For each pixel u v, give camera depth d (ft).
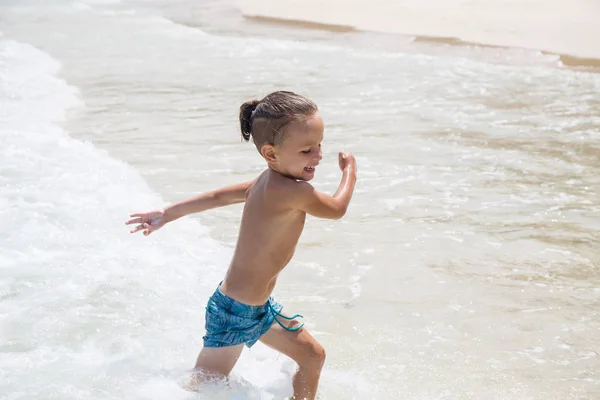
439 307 13.08
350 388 10.66
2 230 15.03
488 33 37.63
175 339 11.56
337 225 16.57
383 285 13.87
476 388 10.72
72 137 22.16
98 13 45.88
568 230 16.19
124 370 10.62
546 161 20.52
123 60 33.17
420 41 36.55
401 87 28.37
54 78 28.66
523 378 10.98
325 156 20.79
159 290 13.14
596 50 33.96
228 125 23.65
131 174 18.78
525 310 13.00
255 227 10.27
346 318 12.67
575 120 24.25
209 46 36.17
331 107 25.58
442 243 15.61
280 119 9.73
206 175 19.17
